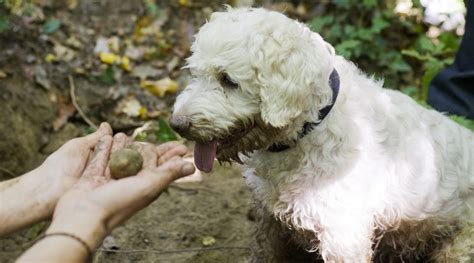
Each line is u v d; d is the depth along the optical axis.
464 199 1.43
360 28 2.20
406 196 1.36
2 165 1.79
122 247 1.61
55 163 1.19
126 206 1.08
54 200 1.16
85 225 1.03
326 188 1.29
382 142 1.32
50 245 1.00
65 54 2.07
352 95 1.31
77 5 2.21
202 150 1.24
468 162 1.43
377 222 1.37
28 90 1.95
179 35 2.22
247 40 1.21
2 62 1.97
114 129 1.99
